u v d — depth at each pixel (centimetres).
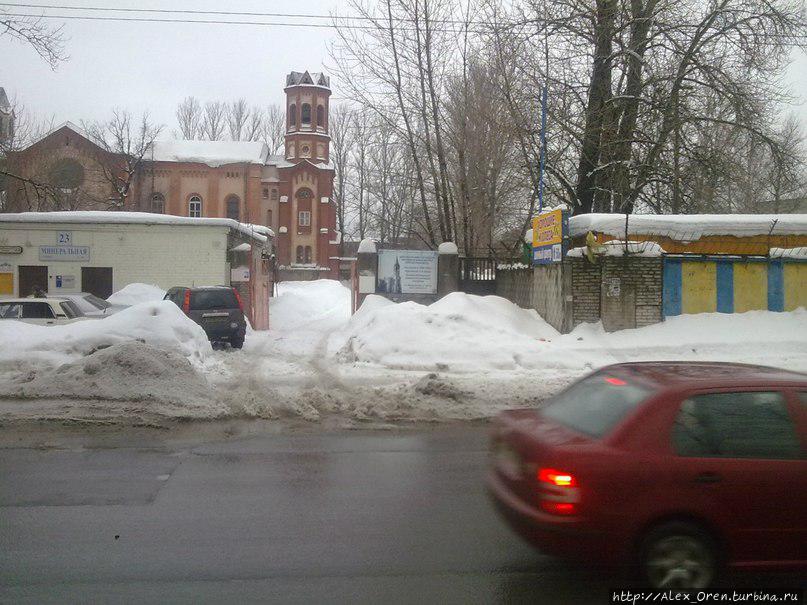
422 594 446
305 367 1476
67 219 2662
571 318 1672
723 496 425
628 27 2178
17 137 4338
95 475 716
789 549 428
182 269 2681
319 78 6650
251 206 6241
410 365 1455
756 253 1838
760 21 2080
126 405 1007
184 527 564
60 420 939
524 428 492
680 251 1811
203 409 1008
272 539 539
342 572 478
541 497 436
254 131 8331
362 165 5244
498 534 555
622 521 422
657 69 2156
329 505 626
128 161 5416
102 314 1898
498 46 2195
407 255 2195
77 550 513
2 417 945
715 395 450
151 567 483
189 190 6178
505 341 1565
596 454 432
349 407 1062
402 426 973
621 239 1769
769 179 2506
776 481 429
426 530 562
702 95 2130
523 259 2075
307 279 6388
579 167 2267
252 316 2545
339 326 2650
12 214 2664
